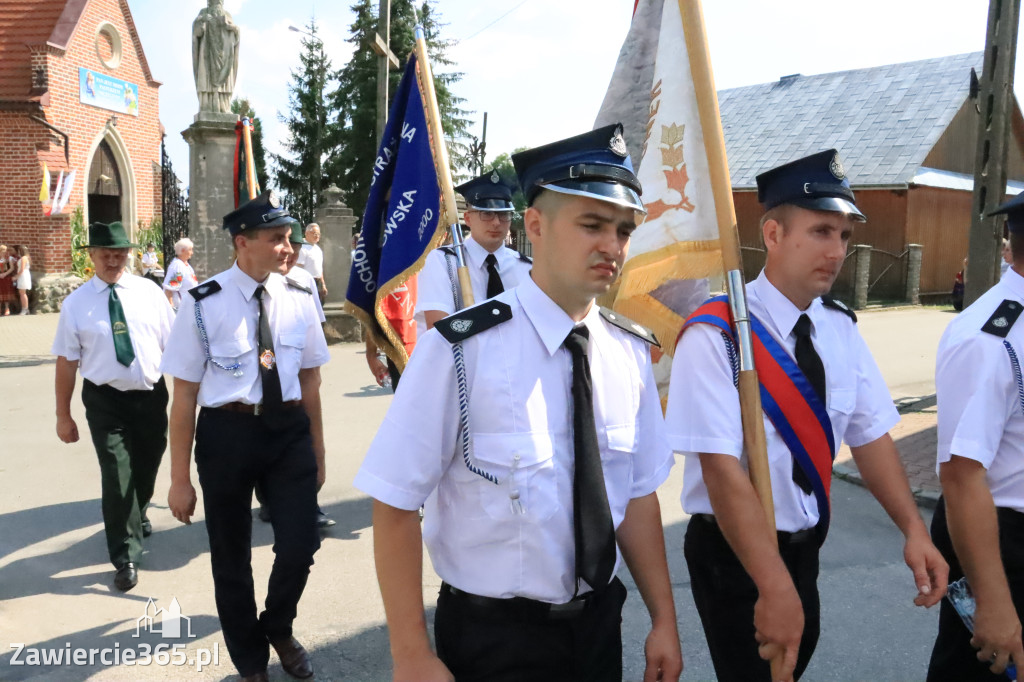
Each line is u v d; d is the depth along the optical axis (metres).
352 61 36.66
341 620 3.84
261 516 5.30
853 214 2.05
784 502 2.13
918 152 22.80
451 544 1.69
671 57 2.35
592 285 1.61
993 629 2.05
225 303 3.33
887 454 2.29
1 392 9.38
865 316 18.70
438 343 1.63
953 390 2.14
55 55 18.42
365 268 3.99
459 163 38.62
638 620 3.86
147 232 21.59
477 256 4.30
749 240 25.20
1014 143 25.67
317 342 3.55
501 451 1.61
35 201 18.42
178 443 3.26
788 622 1.84
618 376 1.78
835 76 27.67
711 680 3.33
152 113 22.36
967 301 8.55
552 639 1.66
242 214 3.31
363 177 35.28
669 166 2.36
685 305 2.35
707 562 2.26
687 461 2.32
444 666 1.60
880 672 3.35
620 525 1.84
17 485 5.88
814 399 2.09
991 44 8.19
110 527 4.21
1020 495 2.16
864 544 4.73
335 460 6.45
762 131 27.08
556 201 1.60
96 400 4.35
